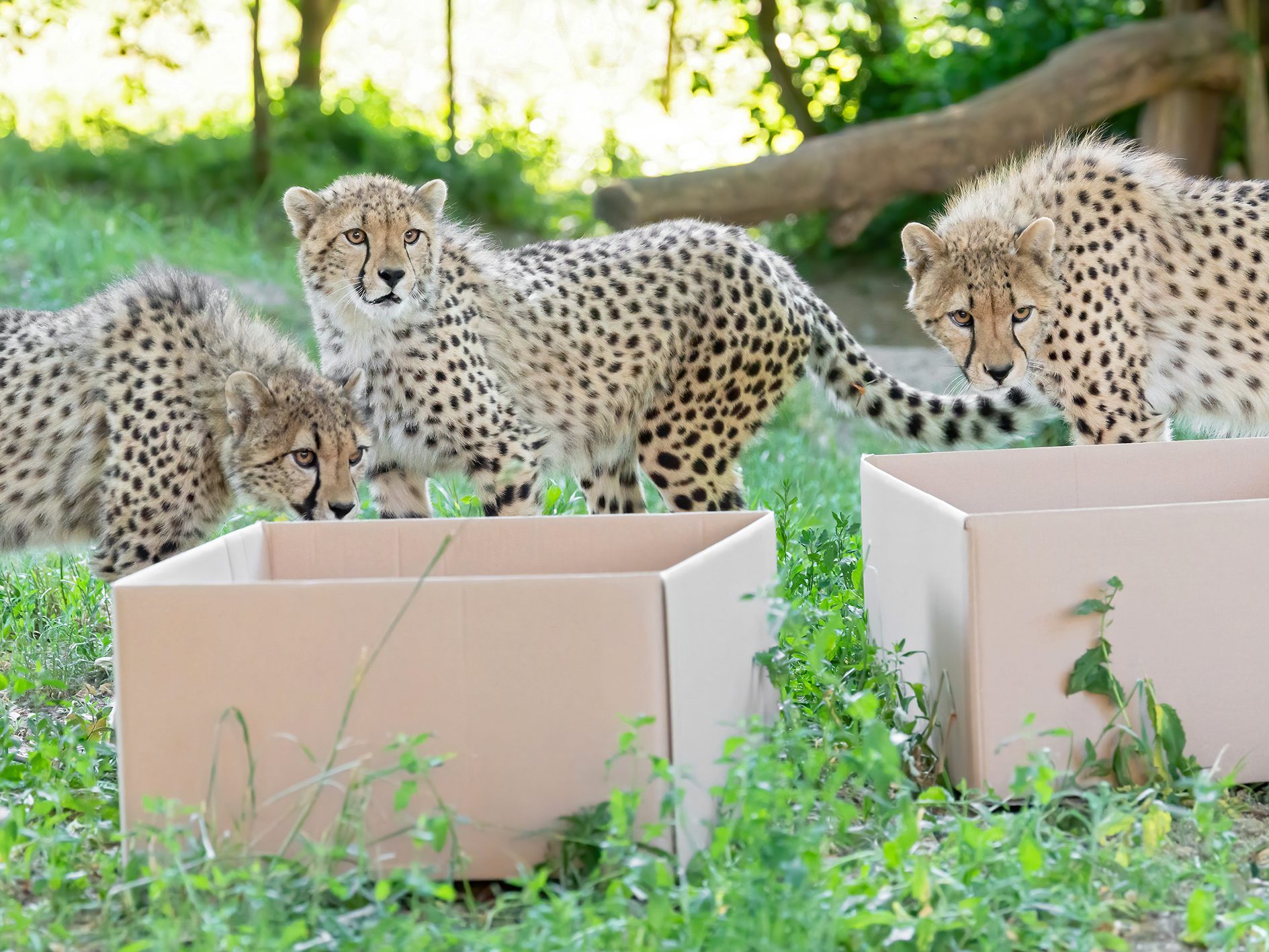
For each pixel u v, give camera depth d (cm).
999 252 955
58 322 880
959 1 2594
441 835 511
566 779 538
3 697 806
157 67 3766
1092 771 604
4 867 562
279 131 2966
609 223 1988
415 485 1020
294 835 525
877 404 1067
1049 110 2142
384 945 468
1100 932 493
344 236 933
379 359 965
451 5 3162
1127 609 604
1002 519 596
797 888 481
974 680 600
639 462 1056
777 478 1308
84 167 2902
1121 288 969
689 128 3606
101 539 891
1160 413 1015
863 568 756
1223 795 608
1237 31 2161
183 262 1986
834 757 629
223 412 859
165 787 550
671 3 3262
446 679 539
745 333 1023
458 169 3053
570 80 3931
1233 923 490
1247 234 978
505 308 992
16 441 866
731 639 594
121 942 500
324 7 3244
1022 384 1020
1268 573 611
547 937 471
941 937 486
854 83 2767
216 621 543
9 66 3669
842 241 2155
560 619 533
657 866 492
